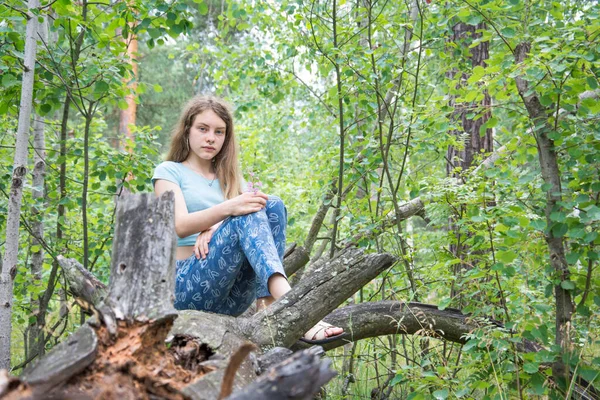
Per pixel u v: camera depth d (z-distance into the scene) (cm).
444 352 342
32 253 454
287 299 236
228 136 316
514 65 272
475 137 486
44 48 398
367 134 435
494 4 321
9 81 348
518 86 281
